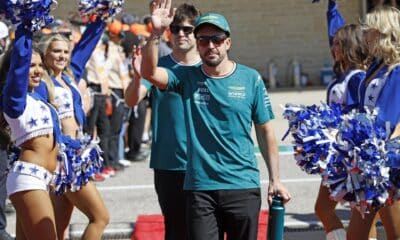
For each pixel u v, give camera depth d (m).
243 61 25.98
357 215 6.82
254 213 6.46
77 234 9.61
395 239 6.52
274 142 6.60
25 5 6.13
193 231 6.40
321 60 25.81
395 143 6.21
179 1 22.52
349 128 6.27
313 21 25.80
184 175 7.34
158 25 6.39
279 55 25.92
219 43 6.37
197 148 6.43
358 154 6.15
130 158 14.75
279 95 23.58
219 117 6.42
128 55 14.59
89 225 7.35
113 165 13.49
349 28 7.64
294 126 6.61
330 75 25.48
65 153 7.05
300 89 24.92
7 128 6.88
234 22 25.88
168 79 6.55
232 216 6.43
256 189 6.50
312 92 23.98
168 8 6.47
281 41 25.89
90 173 7.25
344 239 7.39
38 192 6.62
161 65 7.53
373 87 6.60
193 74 6.53
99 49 13.04
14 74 6.34
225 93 6.43
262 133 6.60
